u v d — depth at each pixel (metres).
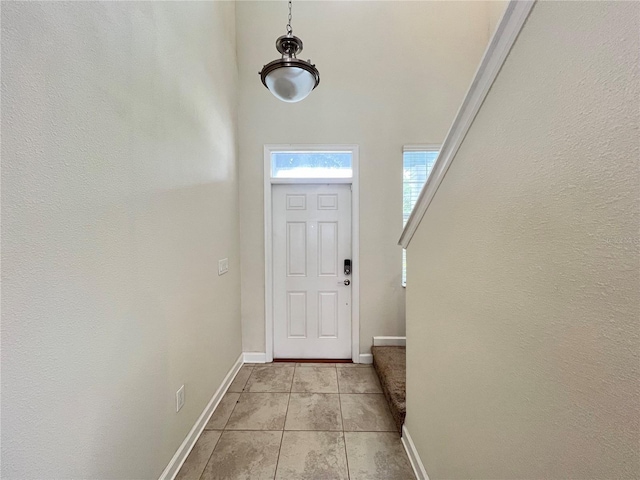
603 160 0.42
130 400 1.08
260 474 1.40
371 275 2.63
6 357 0.67
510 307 0.65
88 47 0.90
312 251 2.70
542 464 0.55
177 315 1.45
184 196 1.54
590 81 0.44
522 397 0.61
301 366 2.57
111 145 0.99
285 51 1.51
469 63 2.56
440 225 1.05
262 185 2.61
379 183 2.60
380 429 1.72
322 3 2.54
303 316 2.72
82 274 0.87
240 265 2.62
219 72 2.08
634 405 0.38
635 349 0.38
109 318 0.98
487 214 0.74
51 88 0.77
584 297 0.46
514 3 0.59
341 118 2.58
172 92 1.42
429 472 1.20
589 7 0.44
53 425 0.78
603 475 0.43
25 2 0.71
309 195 2.68
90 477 0.90
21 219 0.70
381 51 2.56
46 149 0.76
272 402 2.01
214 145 1.98
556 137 0.51
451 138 0.91
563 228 0.50
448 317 1.00
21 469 0.70
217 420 1.82
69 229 0.83
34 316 0.73
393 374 2.07
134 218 1.12
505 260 0.67
